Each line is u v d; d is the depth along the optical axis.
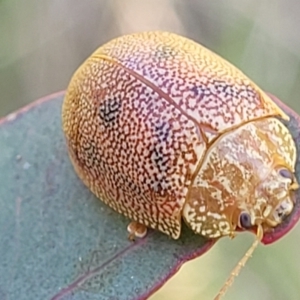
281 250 0.05
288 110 0.05
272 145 0.05
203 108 0.05
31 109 0.05
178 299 0.05
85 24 0.07
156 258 0.05
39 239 0.05
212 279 0.05
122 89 0.05
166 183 0.05
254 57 0.06
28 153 0.05
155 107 0.05
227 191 0.05
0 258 0.05
